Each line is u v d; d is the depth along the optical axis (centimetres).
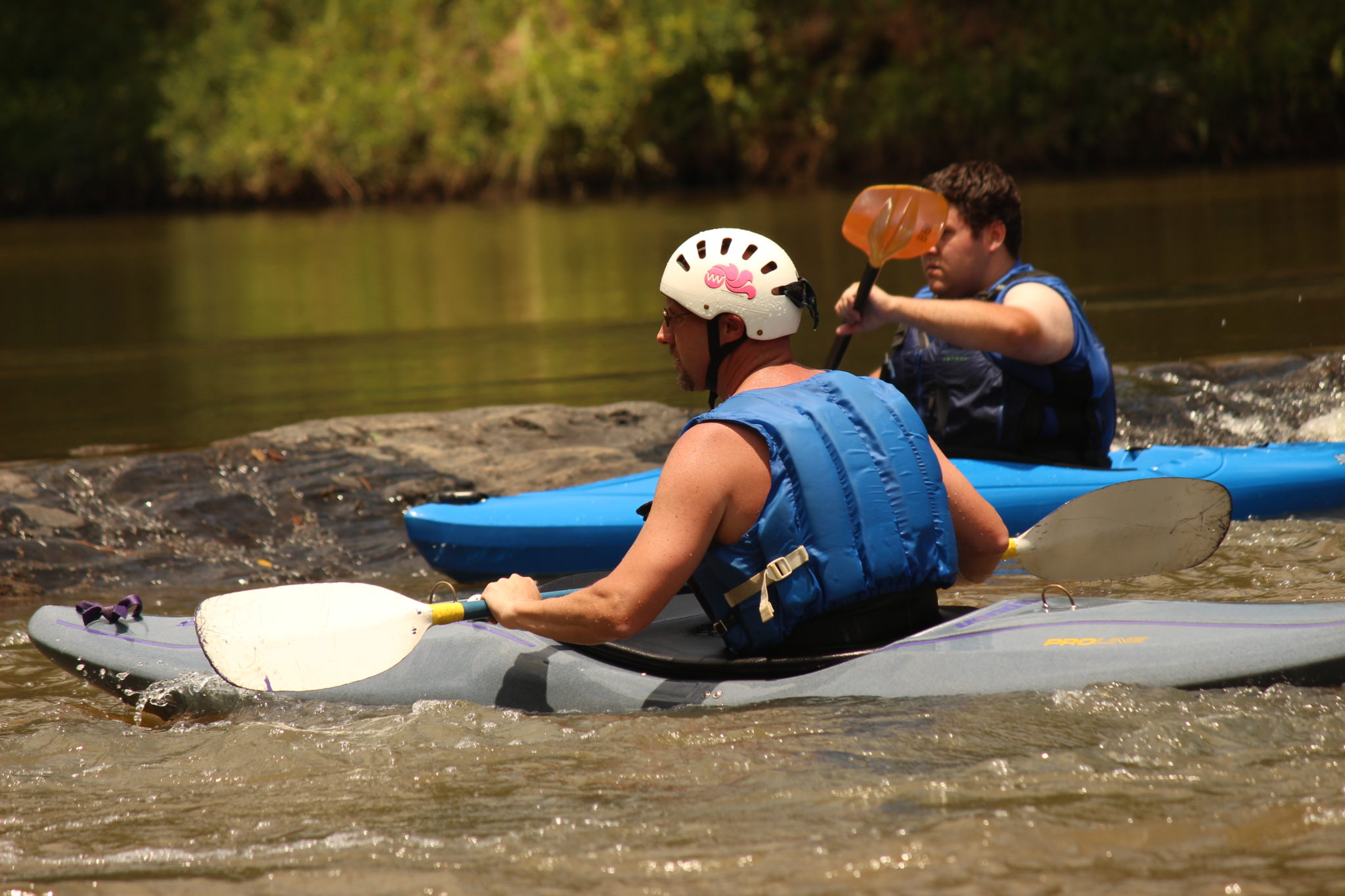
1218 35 7331
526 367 2645
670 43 8100
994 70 7600
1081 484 1331
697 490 783
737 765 724
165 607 1308
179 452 1762
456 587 1323
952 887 586
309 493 1594
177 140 8450
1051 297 1339
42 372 2830
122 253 5781
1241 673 773
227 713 912
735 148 8088
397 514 1552
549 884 613
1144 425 1859
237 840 683
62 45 8825
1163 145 7425
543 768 746
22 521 1490
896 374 1446
